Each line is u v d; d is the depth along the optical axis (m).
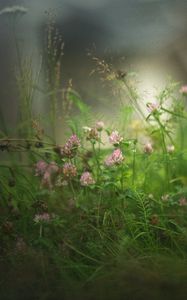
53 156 1.75
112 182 1.59
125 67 2.01
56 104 1.96
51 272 1.48
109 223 1.60
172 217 1.64
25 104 1.88
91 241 1.55
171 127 1.83
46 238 1.54
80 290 1.42
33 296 1.42
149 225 1.58
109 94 1.99
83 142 1.81
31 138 1.83
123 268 1.46
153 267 1.47
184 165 1.78
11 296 1.42
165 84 1.96
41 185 1.68
